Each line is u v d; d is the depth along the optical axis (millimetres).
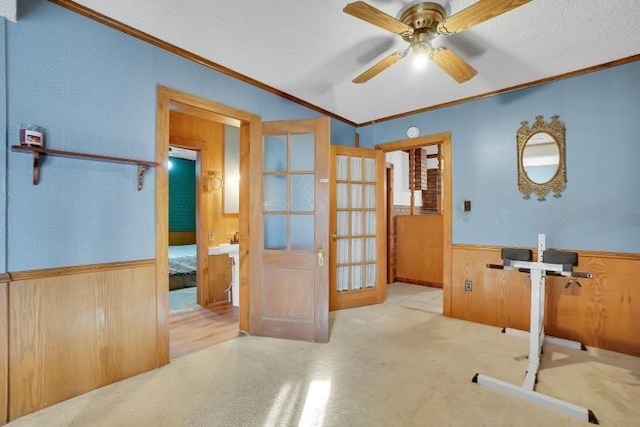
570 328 2834
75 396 1945
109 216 2107
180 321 3443
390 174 5434
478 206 3393
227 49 2465
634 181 2570
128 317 2186
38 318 1813
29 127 1750
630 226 2586
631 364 2398
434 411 1827
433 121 3736
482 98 3359
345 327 3238
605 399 1940
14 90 1737
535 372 2160
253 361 2457
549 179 2953
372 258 4223
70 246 1940
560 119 2896
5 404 1701
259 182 3002
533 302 2234
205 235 4086
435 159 7059
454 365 2391
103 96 2072
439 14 1901
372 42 2357
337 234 3959
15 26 1737
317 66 2744
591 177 2752
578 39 2295
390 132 4129
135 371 2215
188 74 2523
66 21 1914
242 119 2930
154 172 2332
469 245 3447
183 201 7852
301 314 2893
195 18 2066
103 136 2074
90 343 2012
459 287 3514
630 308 2578
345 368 2344
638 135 2555
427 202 7059
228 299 4309
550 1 1866
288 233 2979
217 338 2947
